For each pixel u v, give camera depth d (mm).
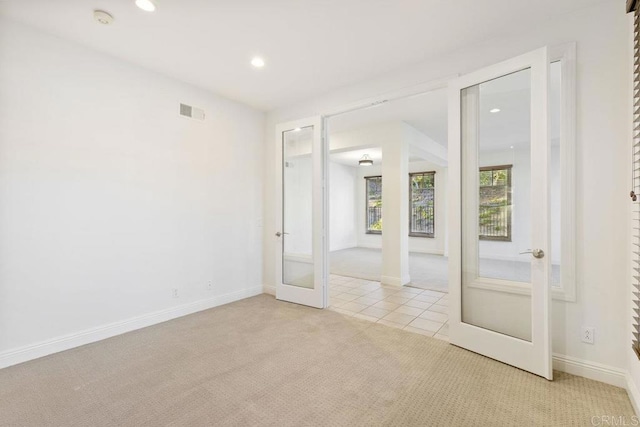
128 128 3031
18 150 2396
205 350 2611
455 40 2631
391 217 4996
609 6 2088
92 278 2793
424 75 2990
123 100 2994
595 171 2129
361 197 10234
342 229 9766
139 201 3119
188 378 2172
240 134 4145
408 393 1981
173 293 3406
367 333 2980
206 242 3742
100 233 2844
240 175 4152
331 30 2486
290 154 4137
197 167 3639
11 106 2361
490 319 2566
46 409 1831
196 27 2445
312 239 3826
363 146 5398
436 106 4199
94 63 2797
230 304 3920
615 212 2064
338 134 5656
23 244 2424
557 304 2273
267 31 2500
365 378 2164
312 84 3539
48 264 2545
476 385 2068
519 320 2398
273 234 4383
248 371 2266
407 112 4465
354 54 2865
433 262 7195
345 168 9883
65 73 2625
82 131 2729
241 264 4172
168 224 3363
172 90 3387
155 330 3057
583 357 2180
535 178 2203
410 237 9164
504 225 2533
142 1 2127
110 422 1717
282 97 3939
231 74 3293
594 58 2135
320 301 3730
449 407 1835
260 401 1907
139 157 3117
